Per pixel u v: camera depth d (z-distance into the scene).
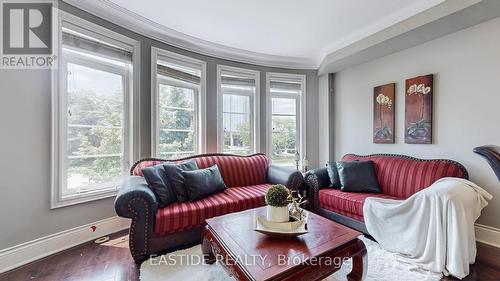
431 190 1.76
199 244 2.18
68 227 2.19
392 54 3.06
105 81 2.57
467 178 2.19
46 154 2.04
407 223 1.86
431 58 2.66
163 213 1.95
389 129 3.08
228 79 3.64
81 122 2.38
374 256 1.89
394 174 2.61
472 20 2.21
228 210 2.26
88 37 2.36
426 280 1.59
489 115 2.25
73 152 2.32
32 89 1.97
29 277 1.68
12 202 1.85
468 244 1.67
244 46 3.41
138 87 2.74
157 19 2.65
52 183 2.07
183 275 1.67
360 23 2.72
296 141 4.11
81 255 2.00
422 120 2.72
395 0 2.26
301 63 3.98
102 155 2.54
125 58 2.66
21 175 1.90
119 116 2.69
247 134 3.87
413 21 2.38
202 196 2.37
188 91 3.35
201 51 3.33
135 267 1.81
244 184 3.06
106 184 2.57
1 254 1.77
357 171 2.73
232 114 3.74
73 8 2.23
